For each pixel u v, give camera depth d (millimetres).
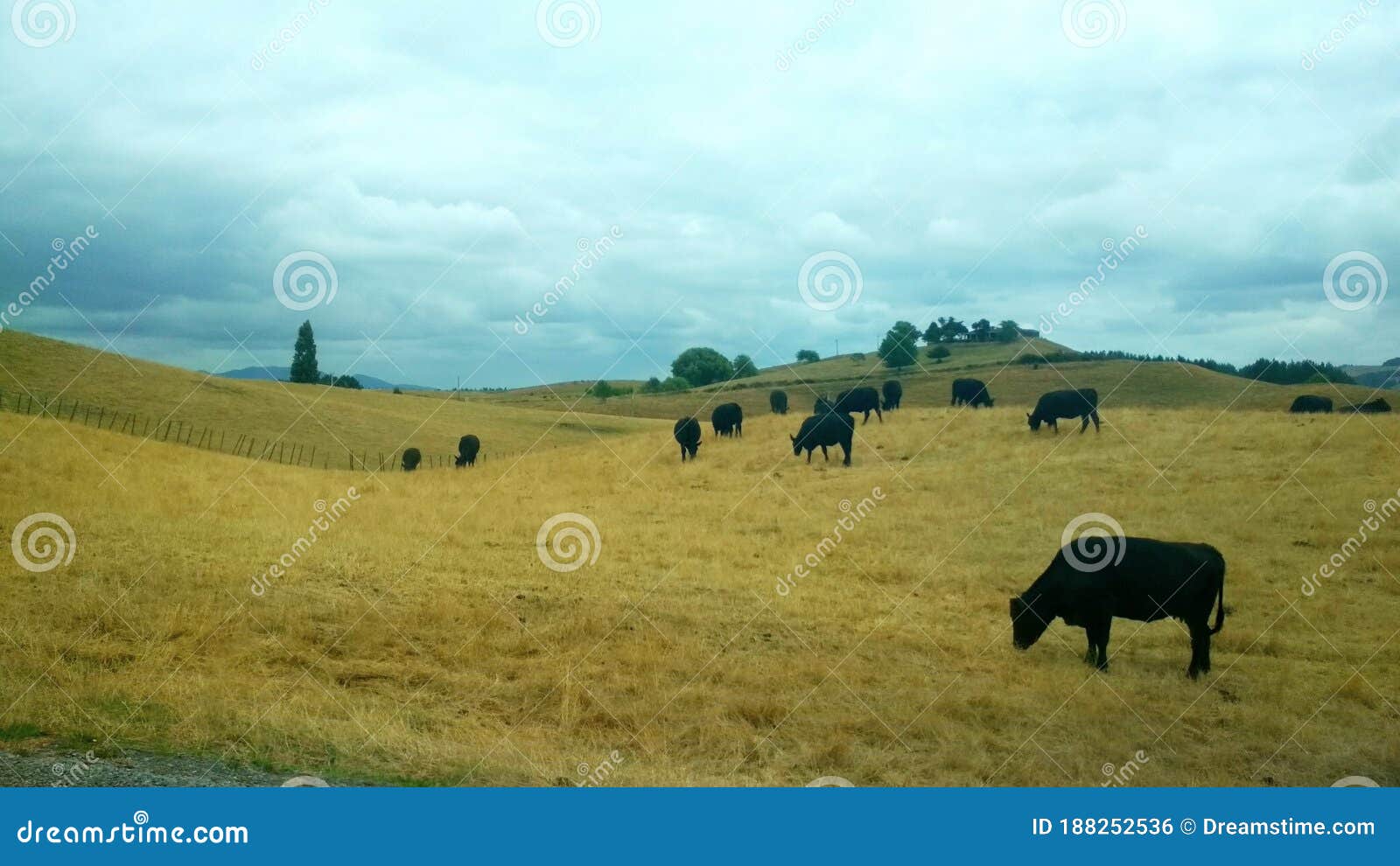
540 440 66062
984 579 18984
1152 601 13445
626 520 25625
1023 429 36219
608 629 14867
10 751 8484
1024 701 11734
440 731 10188
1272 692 12453
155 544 19250
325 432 61312
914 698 11703
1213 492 24656
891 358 90688
